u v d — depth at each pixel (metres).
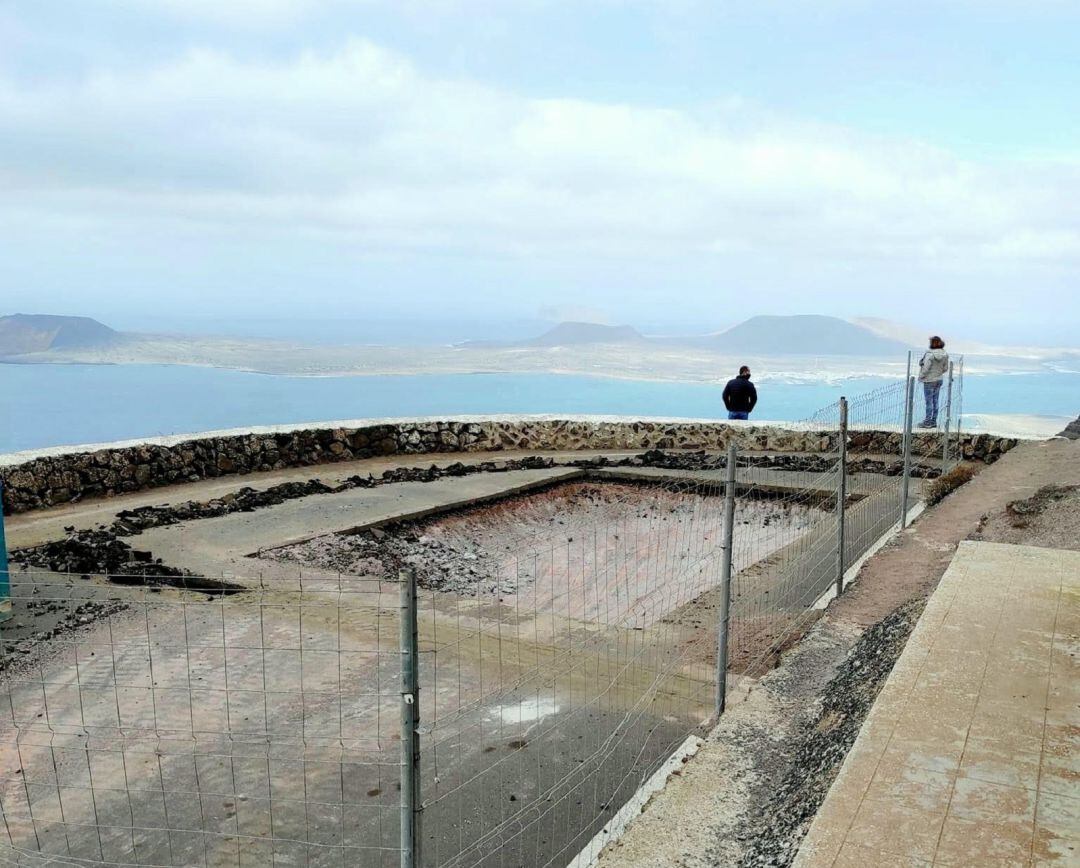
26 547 8.11
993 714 3.39
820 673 5.11
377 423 13.51
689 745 4.26
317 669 5.49
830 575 7.27
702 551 9.74
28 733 4.61
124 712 4.84
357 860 3.53
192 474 11.45
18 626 6.15
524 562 9.58
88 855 3.58
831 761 3.50
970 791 2.82
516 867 3.46
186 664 5.46
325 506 10.13
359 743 4.50
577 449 14.38
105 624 6.23
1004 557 5.63
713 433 14.21
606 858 3.30
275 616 6.48
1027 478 10.58
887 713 3.41
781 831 3.19
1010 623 4.40
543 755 4.40
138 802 3.96
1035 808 2.72
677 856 3.30
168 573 7.46
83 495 10.28
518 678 5.40
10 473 9.52
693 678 5.35
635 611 7.56
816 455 13.41
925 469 12.60
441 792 4.02
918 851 2.49
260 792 4.04
